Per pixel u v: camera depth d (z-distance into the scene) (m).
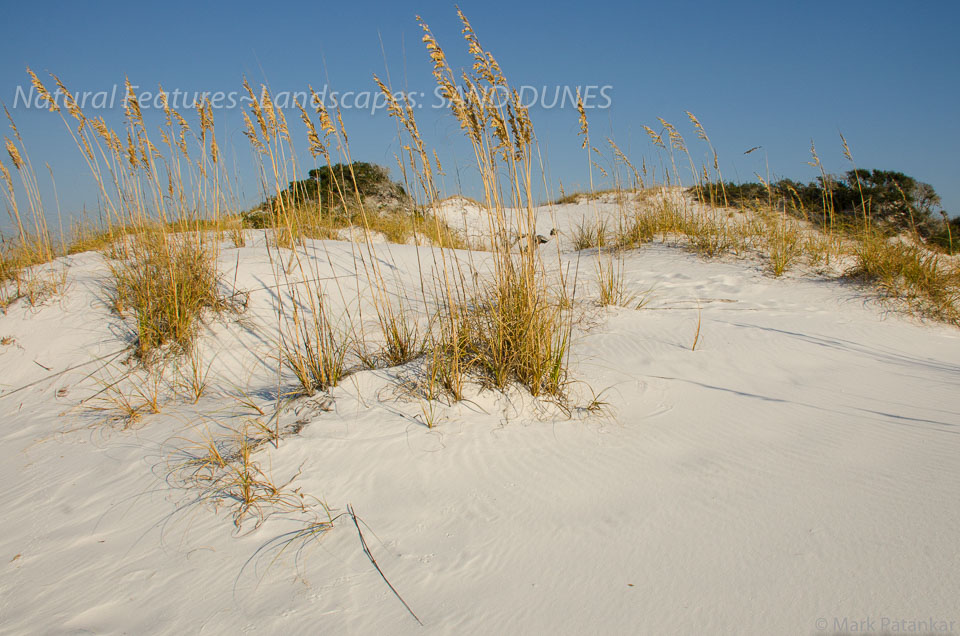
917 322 6.52
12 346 5.53
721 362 5.00
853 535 2.42
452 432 3.60
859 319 6.50
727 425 3.72
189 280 5.81
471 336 4.41
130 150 5.82
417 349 4.92
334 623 2.15
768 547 2.40
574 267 9.00
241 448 3.51
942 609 1.96
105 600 2.36
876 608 2.00
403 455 3.35
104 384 4.97
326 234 9.55
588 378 4.52
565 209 19.41
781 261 8.45
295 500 2.99
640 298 7.32
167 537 2.77
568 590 2.26
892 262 7.53
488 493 3.00
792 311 6.74
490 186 4.30
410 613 2.18
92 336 5.61
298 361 4.46
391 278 7.42
